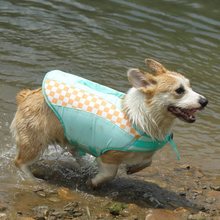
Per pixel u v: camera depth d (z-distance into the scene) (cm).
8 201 768
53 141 830
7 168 862
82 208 770
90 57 1326
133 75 772
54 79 817
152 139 776
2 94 1104
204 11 1708
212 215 791
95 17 1570
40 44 1360
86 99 795
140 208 791
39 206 758
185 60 1373
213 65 1362
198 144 1030
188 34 1529
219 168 953
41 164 893
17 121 830
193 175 915
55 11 1576
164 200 824
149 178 890
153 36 1490
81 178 864
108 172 806
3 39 1359
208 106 1176
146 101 768
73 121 792
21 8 1568
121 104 792
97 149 792
